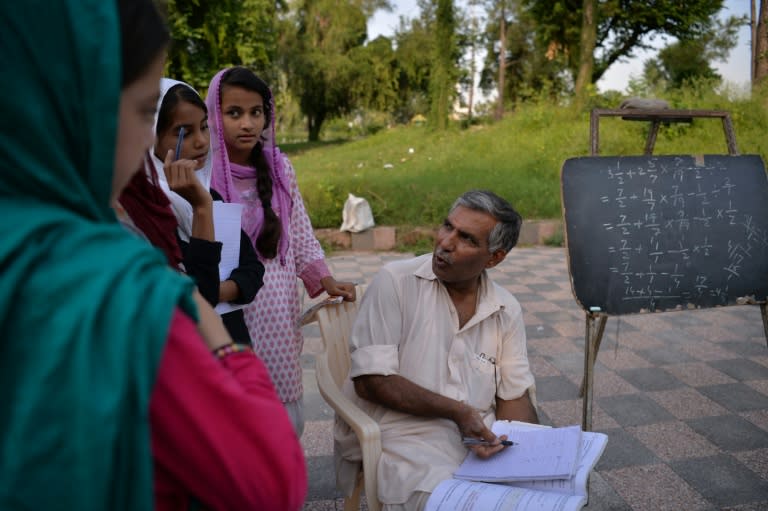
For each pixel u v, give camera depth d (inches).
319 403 126.2
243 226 76.8
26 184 19.8
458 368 69.0
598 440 61.9
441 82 690.8
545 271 247.3
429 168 426.3
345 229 298.0
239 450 22.8
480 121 788.0
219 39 591.8
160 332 20.3
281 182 81.0
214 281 53.8
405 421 67.5
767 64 560.1
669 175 112.7
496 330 71.1
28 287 19.1
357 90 1008.2
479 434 62.9
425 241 300.4
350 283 83.8
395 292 69.7
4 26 18.9
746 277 112.3
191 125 64.7
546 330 175.0
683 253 110.7
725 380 138.9
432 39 975.0
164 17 24.9
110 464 19.0
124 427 19.5
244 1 618.2
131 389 19.6
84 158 21.0
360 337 69.4
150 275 21.1
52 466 18.6
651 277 108.4
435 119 696.4
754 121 435.8
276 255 78.3
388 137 717.3
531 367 148.0
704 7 700.0
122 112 23.0
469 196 66.6
